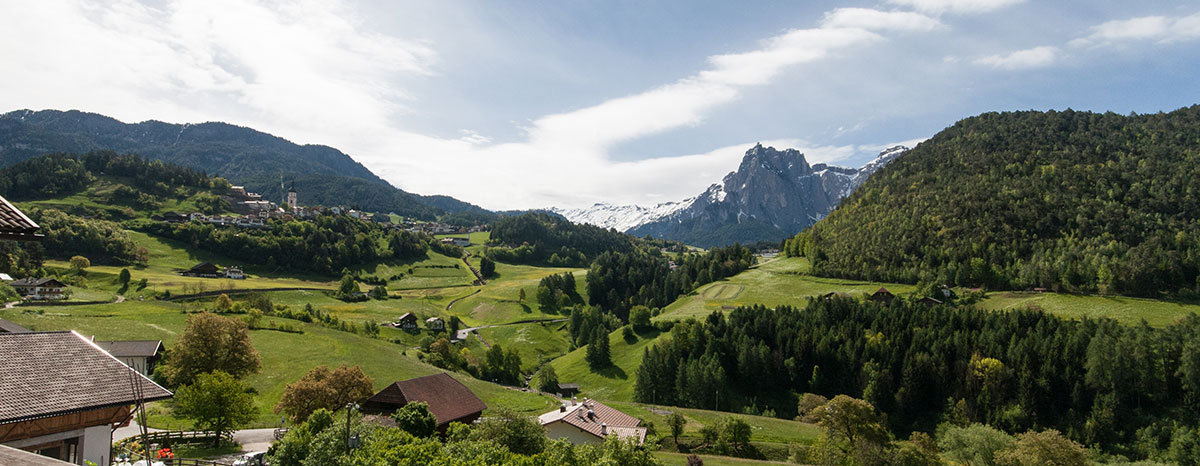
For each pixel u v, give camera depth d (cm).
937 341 11931
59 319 10412
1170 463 7638
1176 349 10494
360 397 6475
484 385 11069
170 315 11956
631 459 3956
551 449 3947
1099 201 18725
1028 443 6241
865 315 13862
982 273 16912
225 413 5744
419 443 3769
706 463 6731
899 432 10794
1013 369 10831
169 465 4253
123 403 2503
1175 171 19350
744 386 12500
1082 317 12169
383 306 19262
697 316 17488
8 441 2228
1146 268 14825
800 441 8281
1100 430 9531
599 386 13462
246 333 8056
